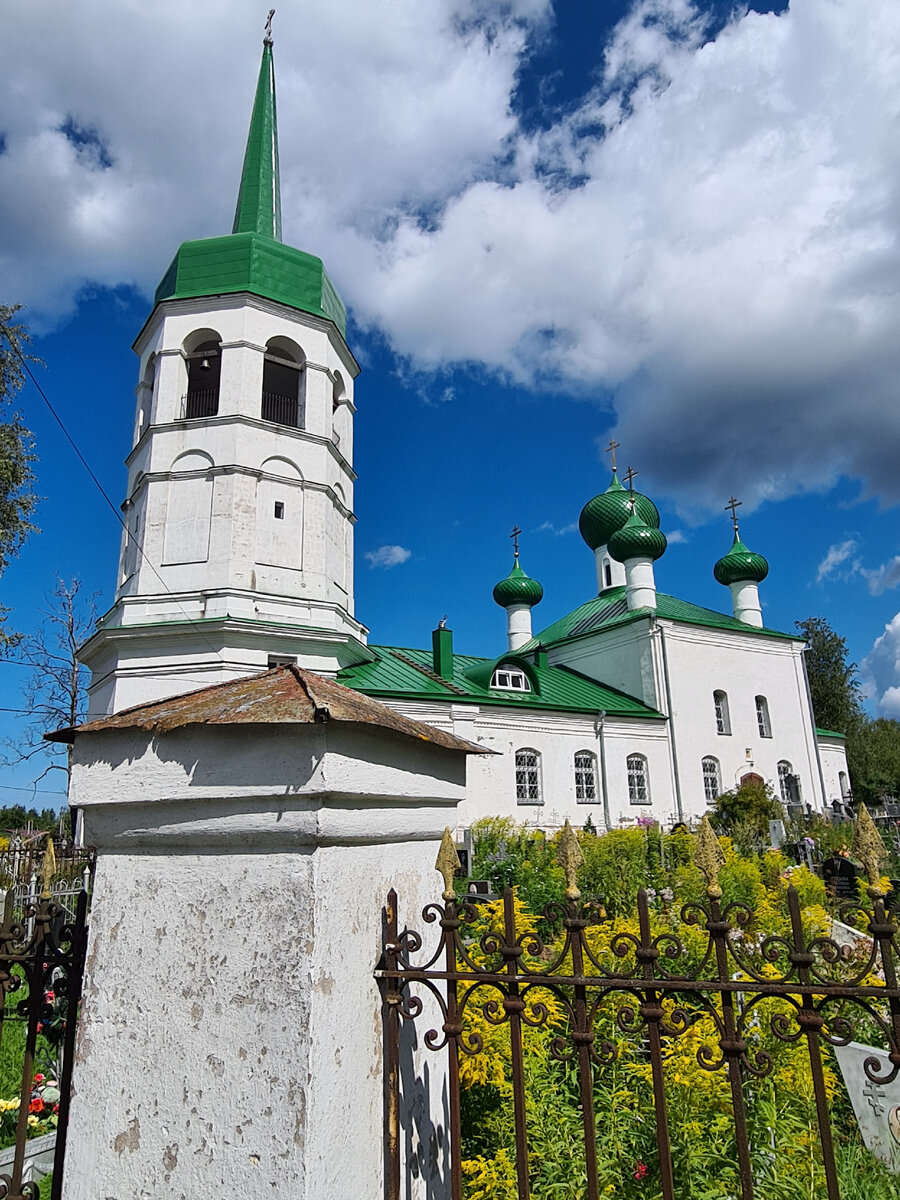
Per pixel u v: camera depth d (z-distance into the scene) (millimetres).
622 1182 3602
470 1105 4145
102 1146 2207
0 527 17594
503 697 27703
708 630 33156
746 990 2301
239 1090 2090
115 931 2348
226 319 20516
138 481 20469
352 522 23203
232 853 2271
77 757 2479
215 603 18562
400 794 2664
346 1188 2143
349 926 2326
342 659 21828
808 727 35156
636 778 29453
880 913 2357
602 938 5469
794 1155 3893
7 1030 7238
